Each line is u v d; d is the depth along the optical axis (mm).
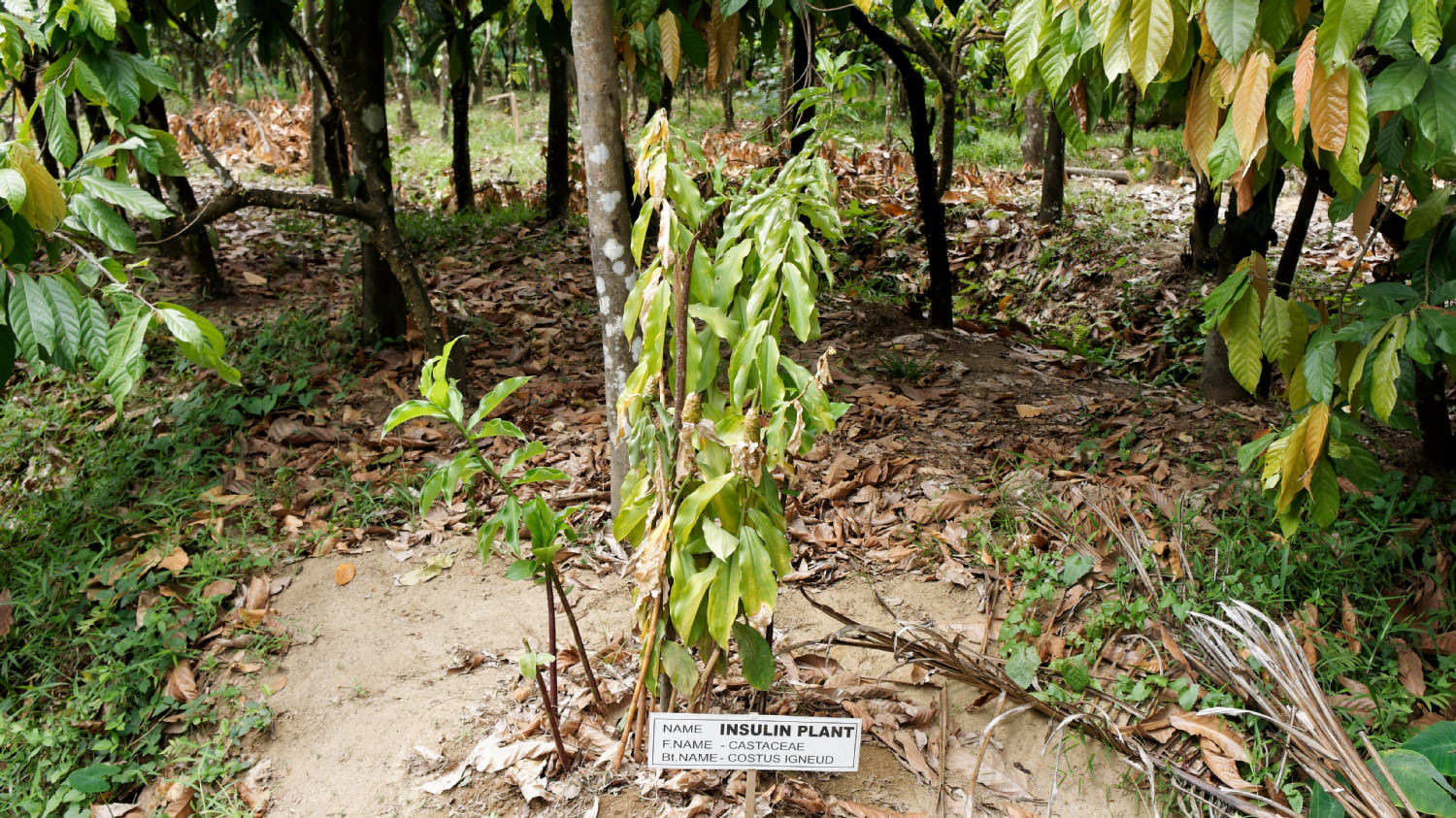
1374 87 1671
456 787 2443
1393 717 2557
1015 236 8289
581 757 2494
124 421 4043
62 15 2699
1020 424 4324
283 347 4648
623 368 2957
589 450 3869
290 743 2611
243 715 2680
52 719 2660
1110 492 3475
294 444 3967
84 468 3750
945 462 3908
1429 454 3725
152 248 6176
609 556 3322
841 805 2387
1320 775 2289
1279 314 2188
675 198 1939
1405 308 2139
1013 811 2402
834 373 4816
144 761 2602
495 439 4023
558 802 2375
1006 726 2664
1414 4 1501
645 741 2463
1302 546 3119
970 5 6992
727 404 2270
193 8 4762
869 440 4098
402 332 4805
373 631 3010
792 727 2084
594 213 2814
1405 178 2121
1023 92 1872
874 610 3090
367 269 4664
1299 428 2174
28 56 3777
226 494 3619
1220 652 2689
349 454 3879
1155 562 3084
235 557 3266
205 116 12500
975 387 4840
